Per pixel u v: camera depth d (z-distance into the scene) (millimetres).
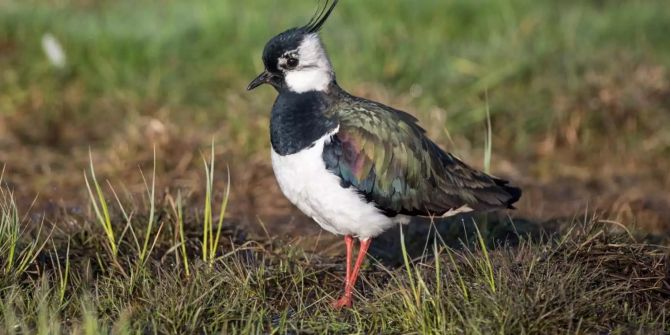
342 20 17656
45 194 13070
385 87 15750
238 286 9484
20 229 10922
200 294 9125
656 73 16234
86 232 10648
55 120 15539
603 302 8875
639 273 9586
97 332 8203
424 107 15297
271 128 9844
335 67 15992
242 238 11016
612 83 15883
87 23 17125
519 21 18047
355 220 9672
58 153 14562
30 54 16297
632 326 8711
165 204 11023
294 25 17109
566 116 15562
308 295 9961
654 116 15562
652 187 14391
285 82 9875
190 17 17359
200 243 10586
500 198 10320
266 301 9648
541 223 11812
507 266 9305
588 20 18359
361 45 16641
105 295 9367
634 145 15359
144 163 13953
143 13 17906
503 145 15516
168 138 14188
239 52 16469
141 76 16188
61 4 18203
